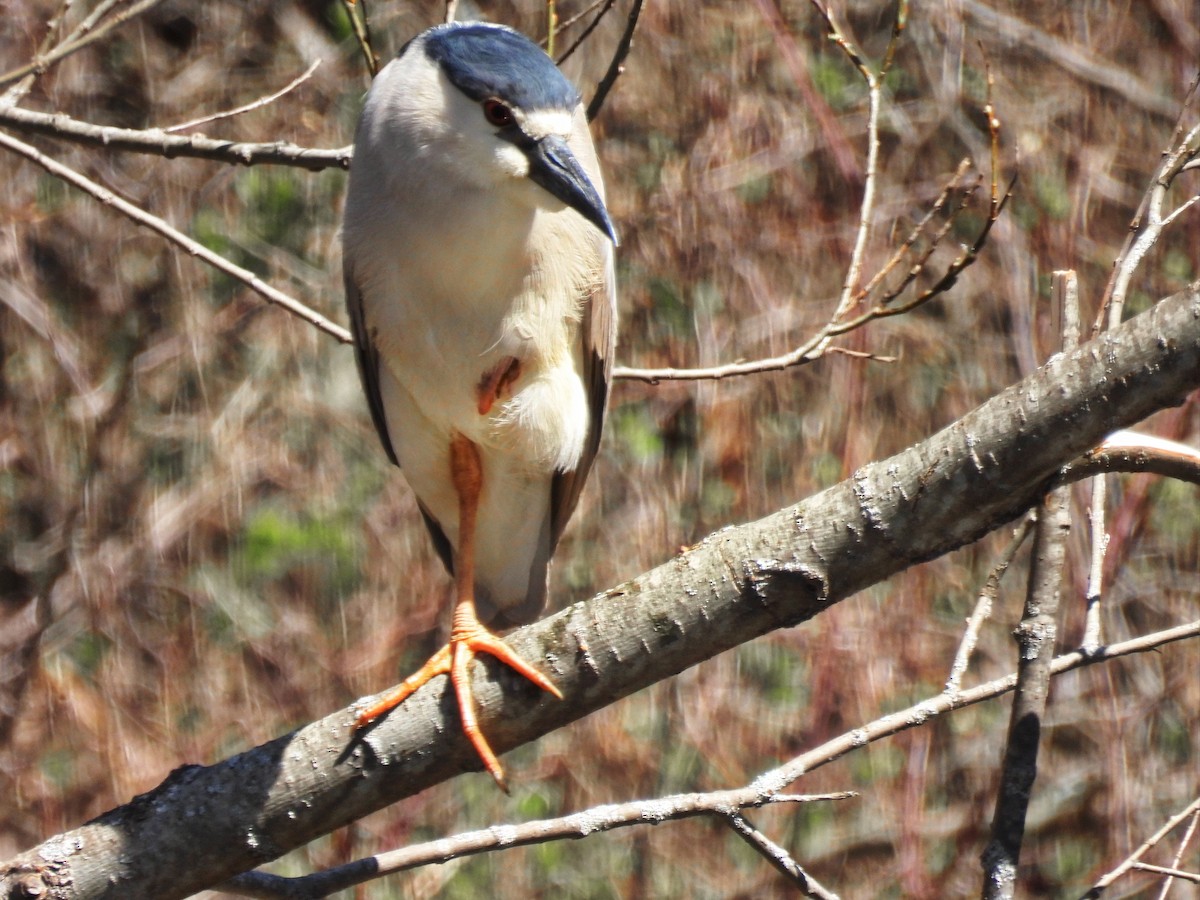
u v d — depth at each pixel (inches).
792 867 181.2
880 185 528.4
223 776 174.9
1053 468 151.6
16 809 460.1
